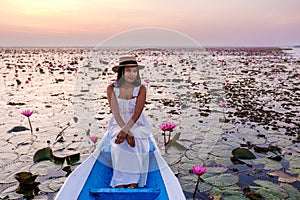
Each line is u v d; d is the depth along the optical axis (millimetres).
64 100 6152
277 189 2570
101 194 1929
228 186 2635
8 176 2805
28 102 5988
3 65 14945
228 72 11797
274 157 3244
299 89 7645
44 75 10641
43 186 2615
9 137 3865
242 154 3219
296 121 4621
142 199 1941
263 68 13789
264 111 5219
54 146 3547
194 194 2441
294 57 24250
